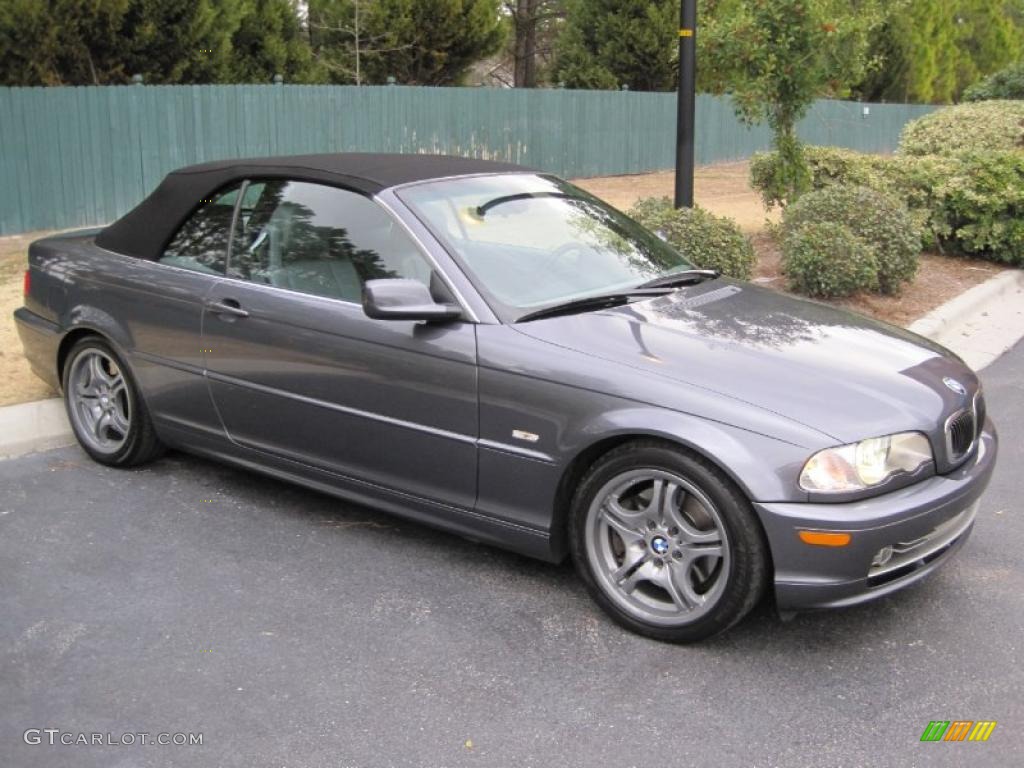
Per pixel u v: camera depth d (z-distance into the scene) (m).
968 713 3.36
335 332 4.30
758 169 11.70
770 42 10.73
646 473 3.67
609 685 3.51
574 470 3.87
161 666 3.60
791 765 3.10
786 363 3.79
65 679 3.52
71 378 5.44
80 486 5.17
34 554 4.43
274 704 3.39
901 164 11.93
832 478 3.41
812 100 11.28
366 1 20.83
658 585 3.74
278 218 4.68
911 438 3.60
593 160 21.20
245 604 4.03
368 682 3.52
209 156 14.16
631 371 3.72
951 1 34.72
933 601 4.11
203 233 4.93
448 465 4.10
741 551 3.51
